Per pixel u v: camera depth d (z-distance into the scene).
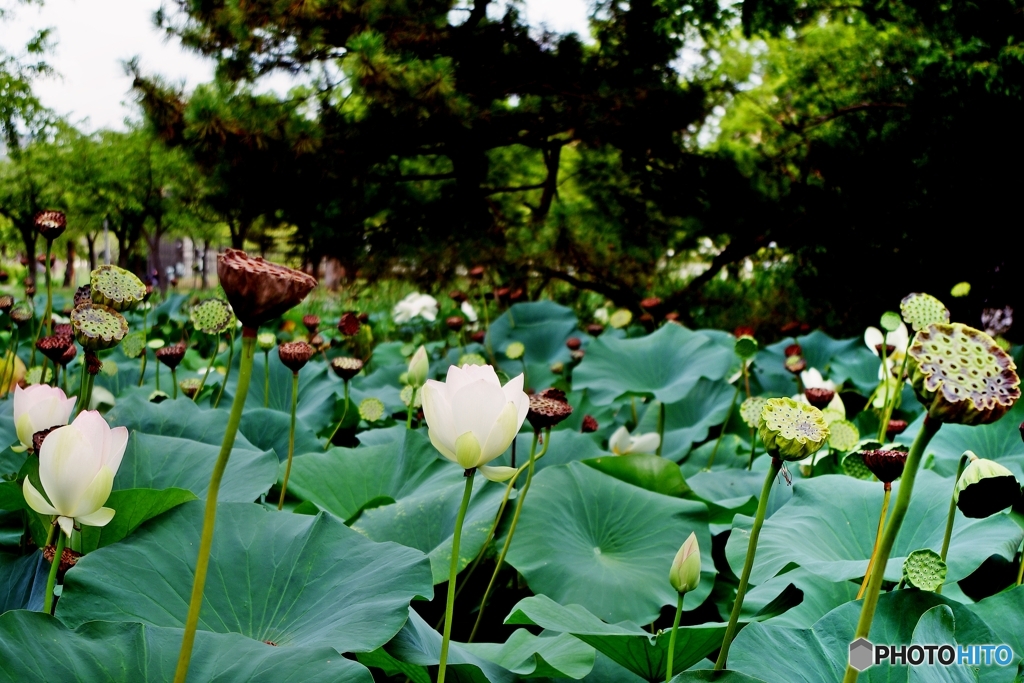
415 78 6.91
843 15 6.87
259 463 2.30
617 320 5.27
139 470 2.24
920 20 5.89
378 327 8.27
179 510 1.73
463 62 7.48
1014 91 5.22
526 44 7.51
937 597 1.55
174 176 15.09
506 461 2.82
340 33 7.61
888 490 1.75
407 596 1.51
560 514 2.38
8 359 3.08
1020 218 5.93
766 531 2.26
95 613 1.47
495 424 1.17
